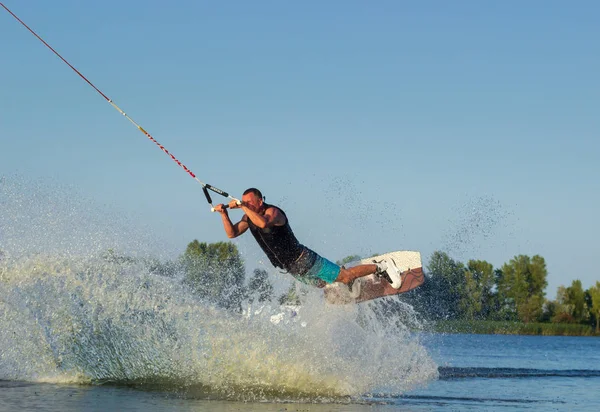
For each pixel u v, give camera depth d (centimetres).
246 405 2103
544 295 14488
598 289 17225
